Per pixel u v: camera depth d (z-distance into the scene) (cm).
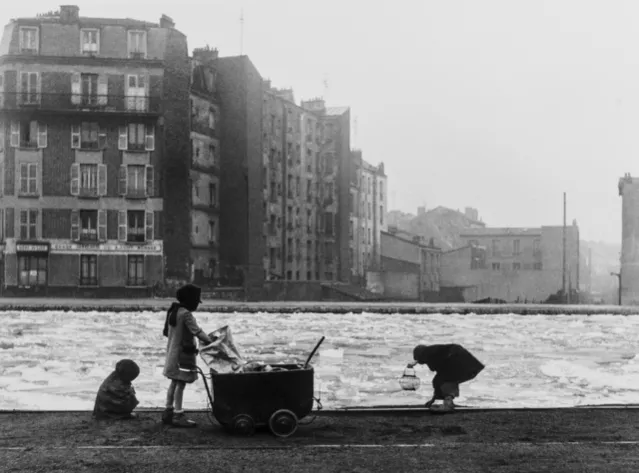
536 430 961
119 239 5856
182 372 976
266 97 7425
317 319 3878
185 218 6062
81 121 5872
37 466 765
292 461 791
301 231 8181
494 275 10106
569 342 2684
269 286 6788
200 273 6431
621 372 1762
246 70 6869
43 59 5831
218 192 6850
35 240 5719
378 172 10394
